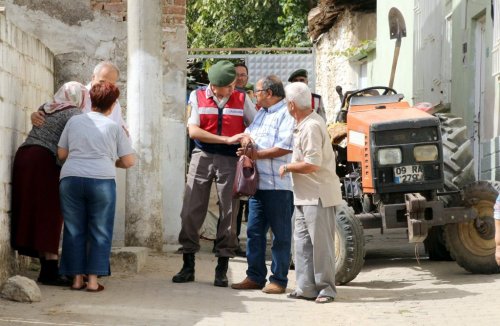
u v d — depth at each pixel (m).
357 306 8.06
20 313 7.19
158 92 11.24
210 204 14.59
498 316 7.54
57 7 12.26
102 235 8.38
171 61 12.52
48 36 12.26
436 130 9.74
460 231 9.88
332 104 24.12
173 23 12.52
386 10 19.16
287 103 8.29
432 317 7.54
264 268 8.90
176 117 12.52
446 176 10.12
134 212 11.20
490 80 13.12
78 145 8.38
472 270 9.87
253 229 8.84
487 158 13.09
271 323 7.20
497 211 6.23
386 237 14.02
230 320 7.25
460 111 14.48
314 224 8.25
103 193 8.35
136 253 9.77
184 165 12.53
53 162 8.66
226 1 28.50
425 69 16.30
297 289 8.40
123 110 12.34
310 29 25.41
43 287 8.52
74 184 8.32
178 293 8.45
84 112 9.09
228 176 8.92
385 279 9.80
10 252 8.68
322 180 8.27
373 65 20.73
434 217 9.46
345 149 10.98
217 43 28.36
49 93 11.25
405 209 9.56
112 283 8.92
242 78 11.91
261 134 8.66
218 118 8.92
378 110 10.30
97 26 12.30
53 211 8.60
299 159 8.26
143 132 11.16
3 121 8.42
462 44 14.35
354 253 9.25
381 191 9.73
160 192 11.30
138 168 11.17
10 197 8.64
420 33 16.72
